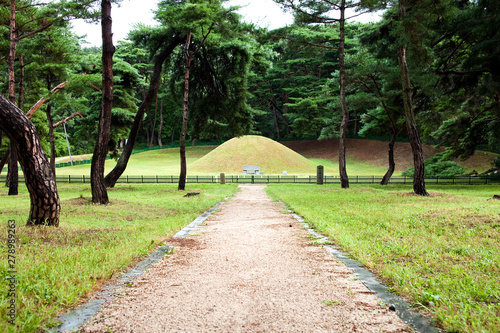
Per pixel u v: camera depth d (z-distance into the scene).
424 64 22.78
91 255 5.72
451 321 3.19
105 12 15.11
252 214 12.09
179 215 11.91
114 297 4.07
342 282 4.55
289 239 7.45
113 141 34.06
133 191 23.70
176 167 59.22
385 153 62.12
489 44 20.66
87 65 27.47
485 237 6.90
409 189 25.64
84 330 3.21
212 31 25.05
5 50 20.64
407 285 4.26
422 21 17.58
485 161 48.78
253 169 49.53
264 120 76.38
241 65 27.45
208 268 5.29
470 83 24.66
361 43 26.77
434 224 8.41
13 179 22.20
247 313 3.56
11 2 17.50
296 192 22.08
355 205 13.66
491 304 3.57
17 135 8.16
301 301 3.89
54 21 17.55
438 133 29.77
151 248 6.61
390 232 7.85
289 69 71.94
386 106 28.31
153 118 84.56
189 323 3.33
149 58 28.00
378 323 3.33
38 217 8.55
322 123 65.69
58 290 4.06
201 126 31.03
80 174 49.09
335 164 61.56
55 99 23.11
